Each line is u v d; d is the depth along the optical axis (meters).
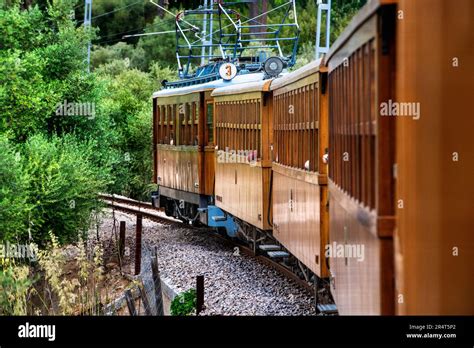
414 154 6.98
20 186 18.22
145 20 70.81
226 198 24.48
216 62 28.34
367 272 8.44
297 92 16.36
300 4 56.03
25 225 19.45
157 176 32.94
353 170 9.49
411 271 7.03
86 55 24.86
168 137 31.16
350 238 9.96
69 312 14.77
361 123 8.77
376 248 7.78
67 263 20.38
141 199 40.53
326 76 13.97
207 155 26.78
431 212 7.00
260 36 54.38
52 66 23.83
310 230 14.98
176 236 27.86
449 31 6.93
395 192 7.34
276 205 19.50
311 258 14.93
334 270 12.09
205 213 26.58
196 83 29.36
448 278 7.00
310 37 53.00
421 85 6.96
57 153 21.22
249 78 25.39
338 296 11.48
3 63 21.27
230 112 23.84
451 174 6.97
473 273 6.99
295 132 16.64
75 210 21.28
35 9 24.02
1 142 18.48
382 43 7.37
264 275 19.81
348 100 10.02
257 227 20.78
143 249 24.98
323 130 14.04
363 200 8.66
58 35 24.17
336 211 11.68
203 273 20.45
